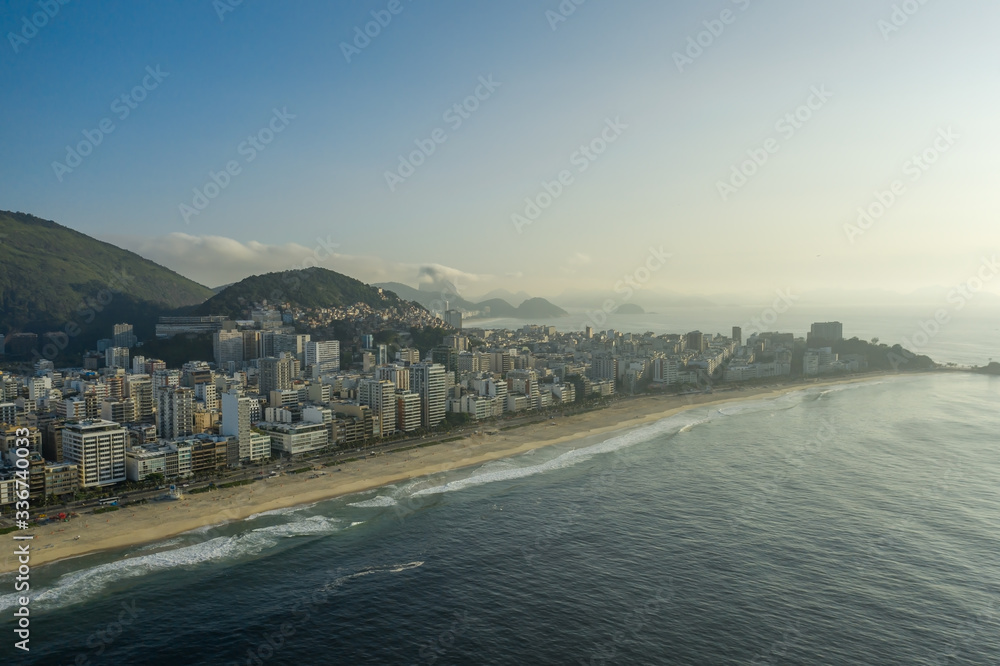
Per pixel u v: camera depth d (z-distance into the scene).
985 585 194.88
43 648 164.88
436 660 159.50
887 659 157.88
